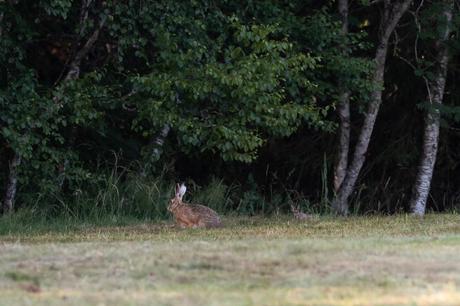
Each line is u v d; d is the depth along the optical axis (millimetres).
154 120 26562
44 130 26016
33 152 26984
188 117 27234
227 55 27328
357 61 29719
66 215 27359
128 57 29359
